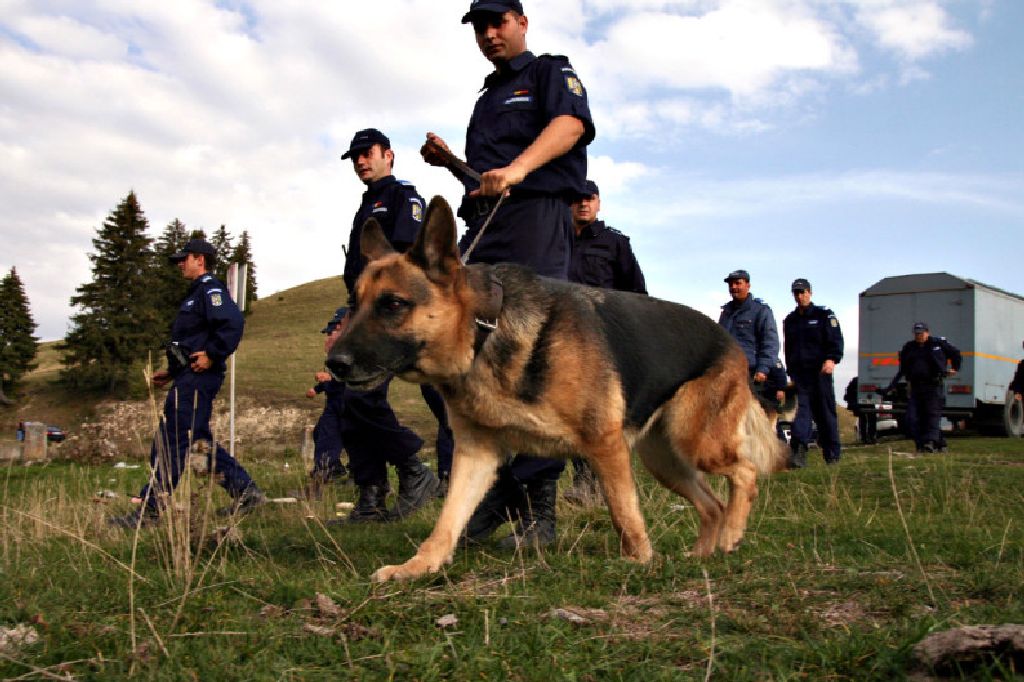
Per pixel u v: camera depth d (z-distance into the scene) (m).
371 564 4.10
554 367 3.76
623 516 3.93
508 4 4.73
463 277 3.70
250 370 29.78
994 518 5.87
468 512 3.96
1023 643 2.21
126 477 10.80
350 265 6.53
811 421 11.67
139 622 2.76
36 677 2.28
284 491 8.55
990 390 20.91
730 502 4.64
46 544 4.79
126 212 54.84
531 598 3.02
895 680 2.27
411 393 22.77
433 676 2.31
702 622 2.78
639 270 7.55
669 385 4.34
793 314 11.88
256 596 3.18
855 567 3.52
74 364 50.94
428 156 4.73
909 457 11.85
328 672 2.35
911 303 20.78
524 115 4.73
